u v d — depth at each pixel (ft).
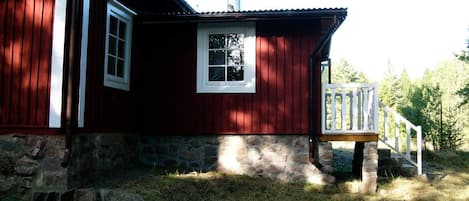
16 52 20.07
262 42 26.89
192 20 26.07
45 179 19.58
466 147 55.52
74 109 20.04
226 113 26.91
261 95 26.68
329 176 25.95
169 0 30.63
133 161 26.86
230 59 27.40
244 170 26.66
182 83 27.43
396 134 30.48
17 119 19.93
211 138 27.09
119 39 25.08
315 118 26.32
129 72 26.09
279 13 25.12
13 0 20.29
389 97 83.82
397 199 24.21
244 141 26.78
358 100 28.09
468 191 26.63
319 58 26.63
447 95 86.89
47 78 19.72
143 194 20.61
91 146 21.75
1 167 19.81
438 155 40.88
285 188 24.63
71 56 19.79
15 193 19.72
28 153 19.76
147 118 27.66
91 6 21.57
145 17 26.23
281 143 26.55
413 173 30.07
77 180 20.36
